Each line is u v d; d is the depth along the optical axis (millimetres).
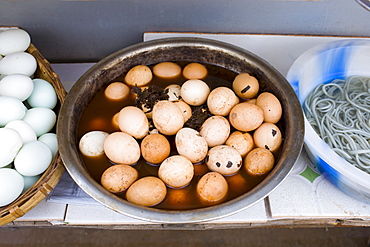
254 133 660
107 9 820
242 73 718
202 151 623
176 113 644
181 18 854
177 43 731
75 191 696
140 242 1059
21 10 810
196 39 733
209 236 1069
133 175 611
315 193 691
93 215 677
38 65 763
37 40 881
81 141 639
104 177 601
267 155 623
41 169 627
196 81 699
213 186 590
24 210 591
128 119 642
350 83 822
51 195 686
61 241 1057
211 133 643
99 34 880
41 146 631
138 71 721
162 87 732
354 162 724
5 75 717
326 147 645
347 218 680
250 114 639
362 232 1071
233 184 619
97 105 704
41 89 702
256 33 901
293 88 699
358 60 804
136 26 867
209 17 855
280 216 670
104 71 702
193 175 621
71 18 835
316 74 797
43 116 681
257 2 822
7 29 812
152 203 586
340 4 828
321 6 833
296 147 584
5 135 598
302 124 611
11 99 648
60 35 874
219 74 760
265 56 850
